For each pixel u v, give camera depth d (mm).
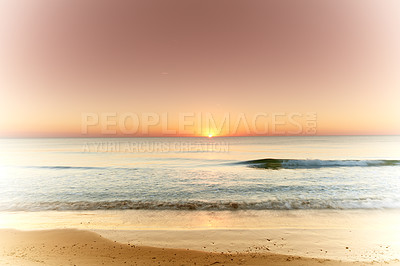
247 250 6609
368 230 8141
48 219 9586
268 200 11898
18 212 10547
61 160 31953
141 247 6797
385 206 10875
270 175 19156
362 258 6012
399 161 24469
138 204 11492
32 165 26281
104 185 15727
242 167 24125
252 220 9328
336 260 5805
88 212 10484
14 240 7301
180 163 28172
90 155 40031
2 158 34750
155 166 25406
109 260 5879
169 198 12492
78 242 7164
